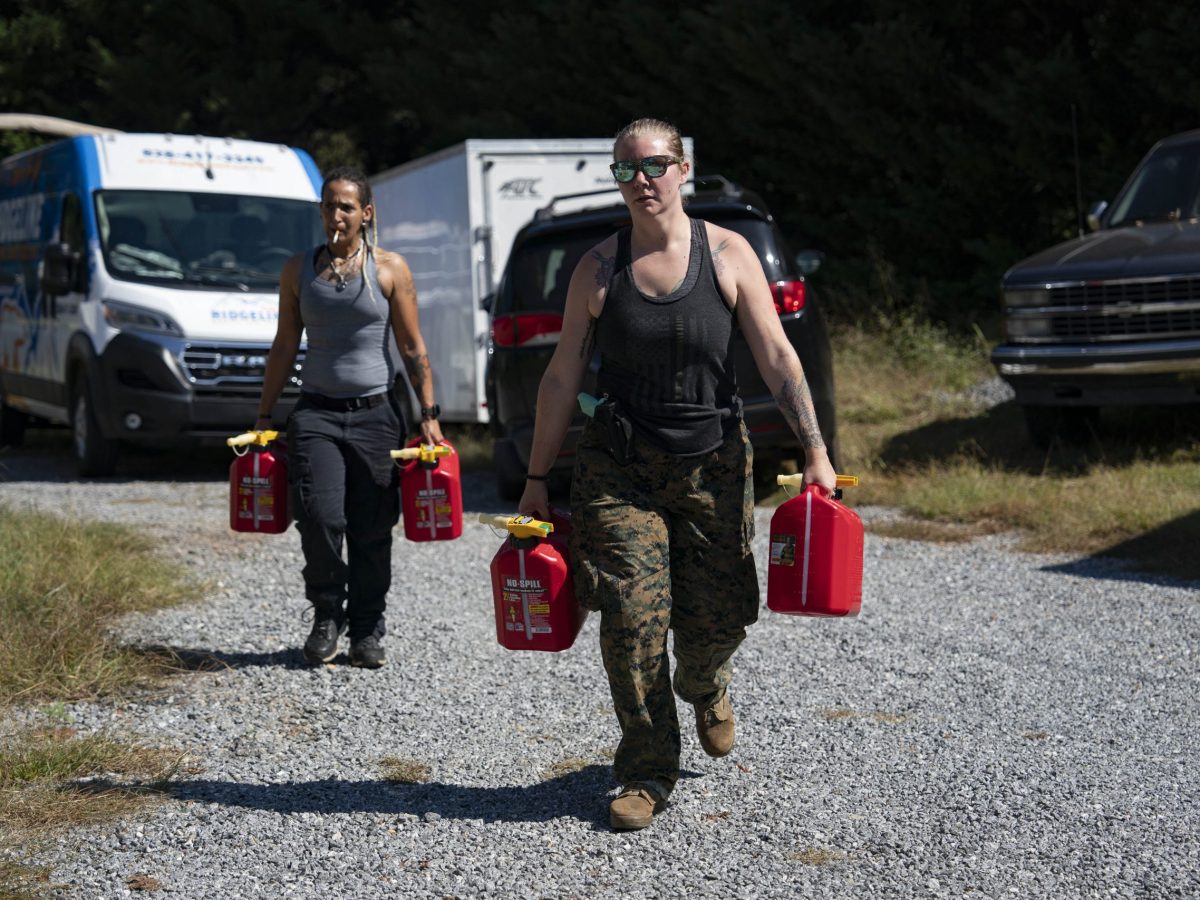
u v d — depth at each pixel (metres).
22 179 18.75
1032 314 13.70
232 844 5.46
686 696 5.87
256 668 8.01
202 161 16.88
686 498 5.43
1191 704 7.00
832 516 5.30
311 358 7.69
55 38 31.06
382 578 8.01
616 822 5.50
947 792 5.86
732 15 23.69
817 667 7.86
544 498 5.64
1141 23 20.59
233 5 31.67
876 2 23.20
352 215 7.51
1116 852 5.18
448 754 6.53
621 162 5.24
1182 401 13.10
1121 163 21.02
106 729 6.88
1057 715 6.89
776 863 5.19
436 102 29.33
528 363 12.50
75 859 5.31
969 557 10.70
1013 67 21.53
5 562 9.40
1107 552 10.51
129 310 15.50
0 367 19.58
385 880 5.12
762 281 5.44
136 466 17.69
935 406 17.61
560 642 5.54
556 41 27.22
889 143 22.81
